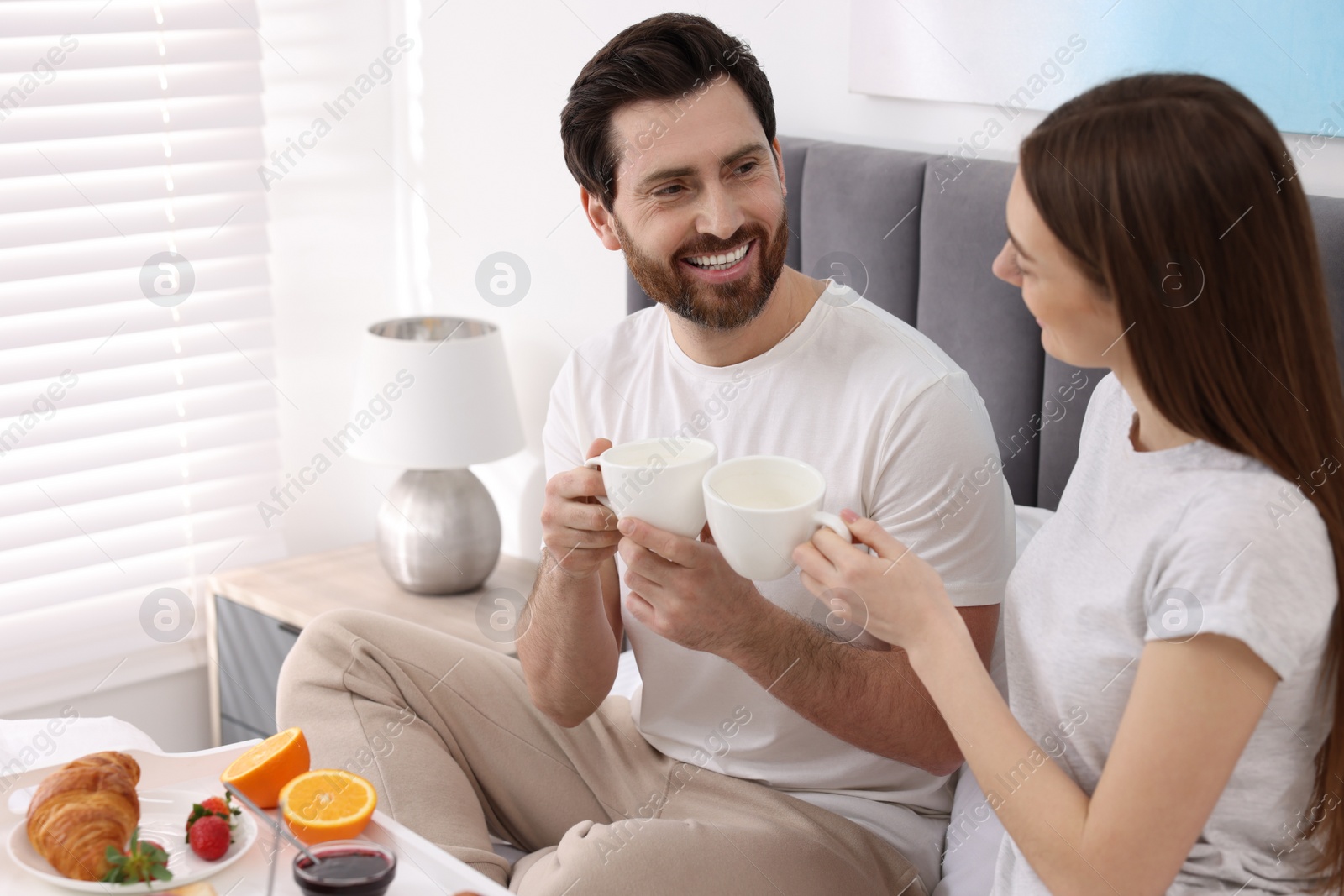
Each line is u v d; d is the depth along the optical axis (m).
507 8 2.27
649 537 1.01
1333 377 0.84
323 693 1.28
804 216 1.79
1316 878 0.87
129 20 2.24
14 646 2.26
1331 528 0.82
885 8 1.68
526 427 2.48
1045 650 0.95
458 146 2.46
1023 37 1.55
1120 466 0.93
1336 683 0.83
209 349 2.42
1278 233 0.81
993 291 1.57
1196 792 0.80
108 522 2.33
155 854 0.93
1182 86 0.83
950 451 1.18
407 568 2.26
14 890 0.92
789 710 1.24
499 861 1.16
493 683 1.35
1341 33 1.29
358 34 2.52
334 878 0.89
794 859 1.12
